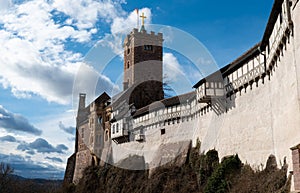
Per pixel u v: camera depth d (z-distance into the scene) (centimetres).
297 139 2103
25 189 7231
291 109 2233
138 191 4706
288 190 2159
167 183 4281
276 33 2509
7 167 7062
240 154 3312
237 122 3409
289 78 2259
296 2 2036
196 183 3925
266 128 2905
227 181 3216
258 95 3069
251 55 3156
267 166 2758
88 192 5844
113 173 5550
